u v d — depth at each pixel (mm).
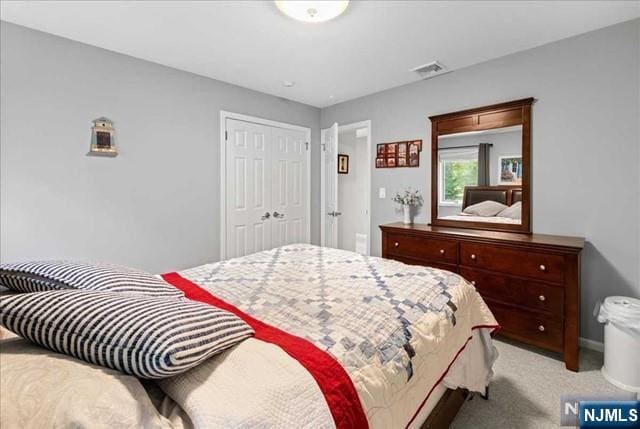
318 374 797
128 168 2723
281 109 3871
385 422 887
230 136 3402
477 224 2873
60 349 723
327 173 4176
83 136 2482
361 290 1423
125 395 604
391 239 3061
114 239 2670
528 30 2262
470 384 1521
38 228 2316
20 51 2205
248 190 3594
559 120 2439
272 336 967
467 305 1525
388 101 3561
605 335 1995
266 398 681
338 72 3041
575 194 2387
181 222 3076
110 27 2227
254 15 2066
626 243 2189
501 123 2715
